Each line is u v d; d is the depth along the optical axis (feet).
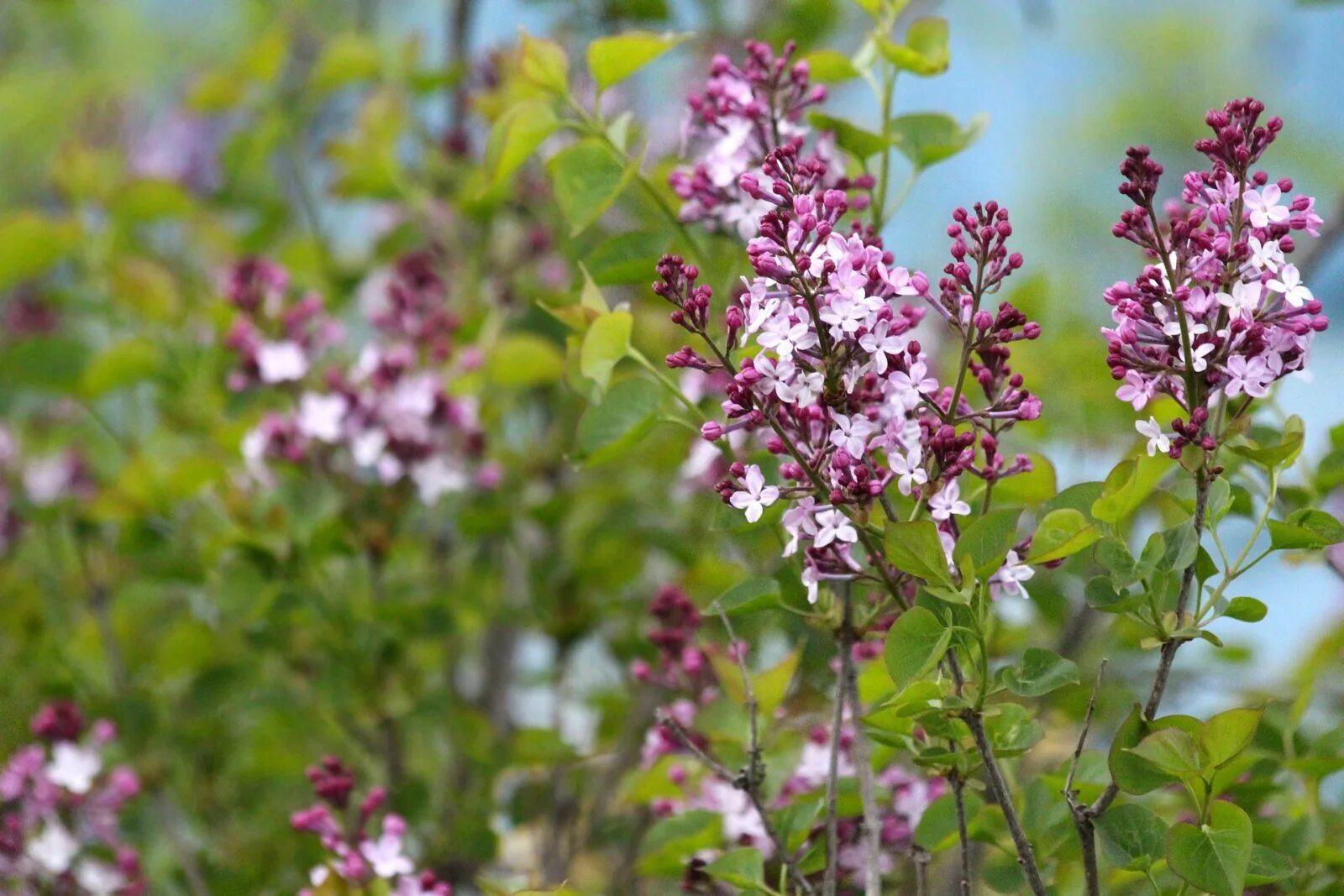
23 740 6.40
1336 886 5.26
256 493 6.27
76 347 6.66
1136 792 4.78
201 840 6.35
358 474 6.24
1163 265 4.76
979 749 4.84
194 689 6.34
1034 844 5.12
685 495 6.44
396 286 6.41
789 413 4.81
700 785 5.50
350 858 5.34
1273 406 5.32
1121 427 6.17
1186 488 4.94
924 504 4.87
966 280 4.82
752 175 4.95
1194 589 4.91
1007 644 5.92
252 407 6.37
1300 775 5.41
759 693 5.34
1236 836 4.77
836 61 5.39
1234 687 6.22
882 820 5.32
